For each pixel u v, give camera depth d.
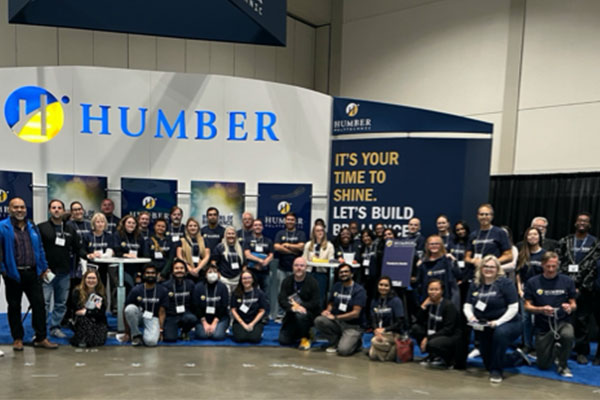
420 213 6.43
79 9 5.36
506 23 8.52
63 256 5.01
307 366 4.34
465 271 5.07
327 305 5.21
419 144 6.43
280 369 4.21
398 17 9.99
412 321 5.41
